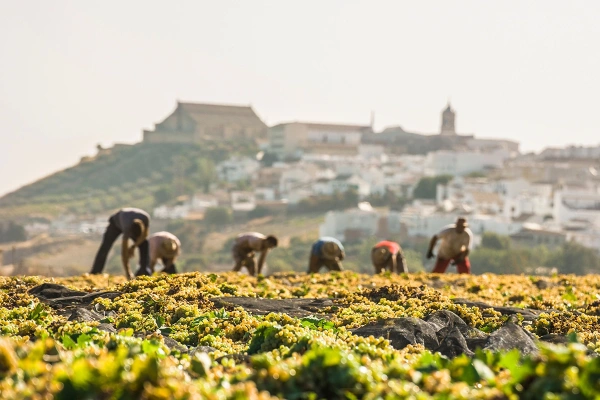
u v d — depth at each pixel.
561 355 13.93
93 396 13.18
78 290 34.38
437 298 32.53
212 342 23.66
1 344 14.31
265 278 45.78
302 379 14.53
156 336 22.48
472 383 15.42
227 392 13.73
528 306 36.31
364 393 14.27
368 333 24.14
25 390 13.16
